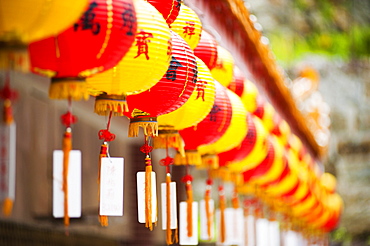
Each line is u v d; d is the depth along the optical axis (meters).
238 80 10.07
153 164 16.91
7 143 4.66
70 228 11.63
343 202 31.44
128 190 15.98
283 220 18.92
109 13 5.09
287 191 15.22
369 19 36.62
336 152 31.83
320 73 32.84
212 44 8.60
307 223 21.69
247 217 13.31
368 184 31.48
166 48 5.83
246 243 13.21
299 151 17.14
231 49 13.15
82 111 11.81
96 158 12.84
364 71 33.53
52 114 10.45
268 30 33.31
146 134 6.57
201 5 10.98
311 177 18.47
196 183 26.56
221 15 12.38
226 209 11.31
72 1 4.65
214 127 8.29
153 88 6.33
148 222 6.57
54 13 4.61
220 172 10.39
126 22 5.19
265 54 14.93
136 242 16.27
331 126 32.09
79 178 5.38
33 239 9.89
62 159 5.37
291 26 34.00
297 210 18.05
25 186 9.34
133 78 5.71
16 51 4.58
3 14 4.49
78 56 5.10
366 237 31.53
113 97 5.81
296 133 22.97
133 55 5.60
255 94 11.14
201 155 9.27
